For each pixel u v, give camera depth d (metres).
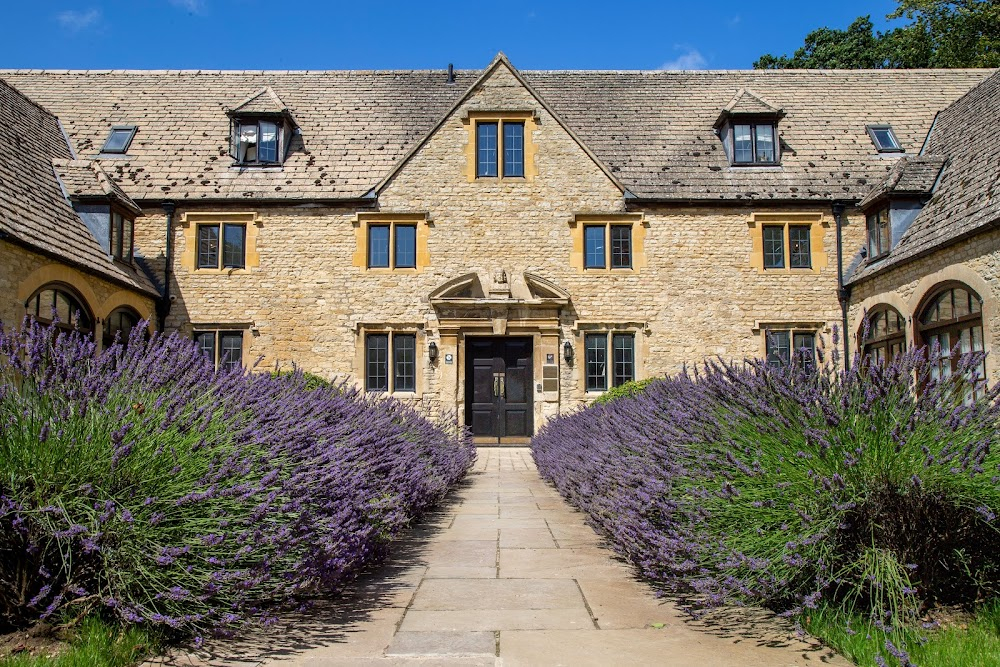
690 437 5.14
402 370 16.19
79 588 3.81
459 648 3.85
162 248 16.05
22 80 18.98
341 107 18.27
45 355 4.37
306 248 16.22
